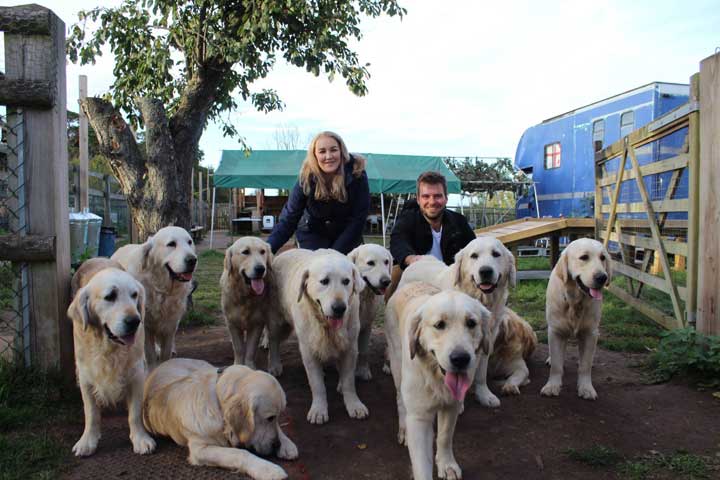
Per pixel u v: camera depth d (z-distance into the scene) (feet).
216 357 16.99
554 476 9.59
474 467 9.96
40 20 12.82
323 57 25.41
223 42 21.54
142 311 10.94
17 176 13.12
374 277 15.02
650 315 21.09
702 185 15.83
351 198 18.76
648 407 12.60
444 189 18.24
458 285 14.01
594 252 13.20
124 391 10.62
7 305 16.26
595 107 48.91
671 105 41.55
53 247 13.00
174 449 10.48
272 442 10.15
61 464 9.69
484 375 13.30
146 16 24.20
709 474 9.43
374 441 11.05
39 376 12.81
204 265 42.75
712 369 13.76
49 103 12.94
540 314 23.82
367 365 15.31
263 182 58.08
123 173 21.94
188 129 22.71
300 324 12.77
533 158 60.44
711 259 15.46
